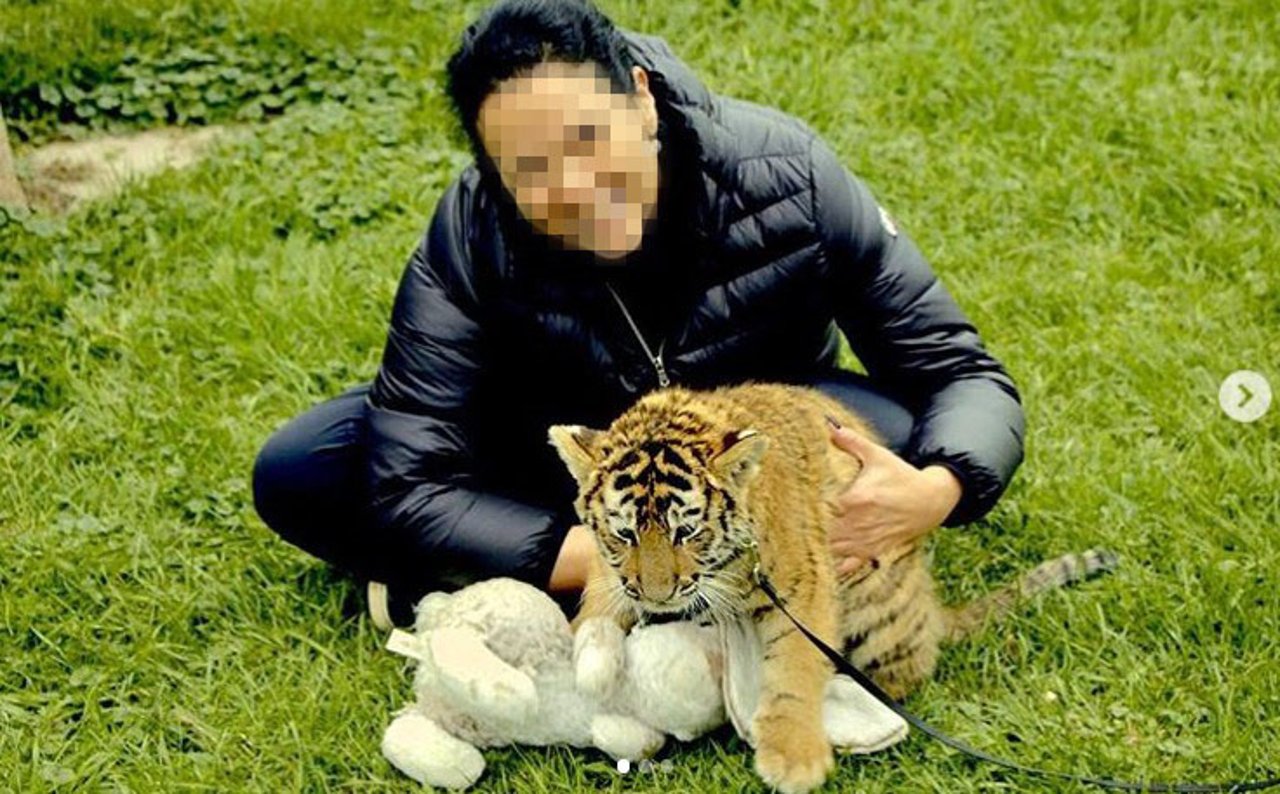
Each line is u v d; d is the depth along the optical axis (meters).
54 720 3.92
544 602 3.62
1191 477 4.42
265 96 6.23
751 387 3.78
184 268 5.46
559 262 3.65
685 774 3.62
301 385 4.99
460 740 3.64
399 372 3.87
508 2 3.26
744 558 3.49
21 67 6.18
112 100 6.18
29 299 5.22
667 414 3.49
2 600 4.21
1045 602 4.05
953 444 3.78
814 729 3.52
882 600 3.75
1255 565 4.11
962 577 4.22
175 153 6.04
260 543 4.40
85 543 4.41
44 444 4.77
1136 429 4.66
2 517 4.54
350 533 4.10
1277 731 3.67
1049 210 5.59
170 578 4.32
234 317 5.22
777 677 3.55
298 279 5.34
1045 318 5.14
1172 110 5.88
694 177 3.60
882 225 3.92
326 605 4.18
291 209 5.67
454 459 3.87
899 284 3.92
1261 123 5.78
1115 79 6.07
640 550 3.42
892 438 3.97
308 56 6.36
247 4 6.50
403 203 5.68
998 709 3.76
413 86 6.25
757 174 3.74
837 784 3.57
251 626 4.15
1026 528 4.32
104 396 4.93
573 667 3.59
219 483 4.62
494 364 3.91
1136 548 4.22
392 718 3.81
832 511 3.70
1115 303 5.16
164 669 4.04
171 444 4.76
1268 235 5.35
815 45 6.36
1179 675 3.85
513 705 3.47
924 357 3.95
